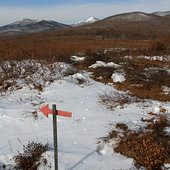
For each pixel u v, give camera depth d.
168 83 6.70
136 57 9.30
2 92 6.21
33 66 8.20
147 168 2.82
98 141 3.56
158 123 3.82
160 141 3.16
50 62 8.74
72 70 8.46
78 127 4.16
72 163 2.97
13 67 7.75
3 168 2.99
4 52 9.12
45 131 4.04
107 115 4.68
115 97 5.76
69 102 5.55
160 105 5.11
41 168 2.95
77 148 3.41
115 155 3.20
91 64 10.52
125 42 23.39
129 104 5.28
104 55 11.55
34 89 6.41
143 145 3.08
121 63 9.75
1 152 3.32
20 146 3.49
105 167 2.90
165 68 7.84
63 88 6.59
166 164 2.85
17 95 5.97
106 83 7.62
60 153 3.17
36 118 4.54
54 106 2.49
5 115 4.59
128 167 2.88
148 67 7.81
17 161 3.06
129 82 7.30
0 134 3.96
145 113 4.71
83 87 6.86
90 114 4.76
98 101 5.59
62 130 4.06
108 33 69.31
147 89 6.49
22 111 4.82
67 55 12.33
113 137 3.52
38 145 3.35
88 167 2.90
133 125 3.89
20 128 4.20
